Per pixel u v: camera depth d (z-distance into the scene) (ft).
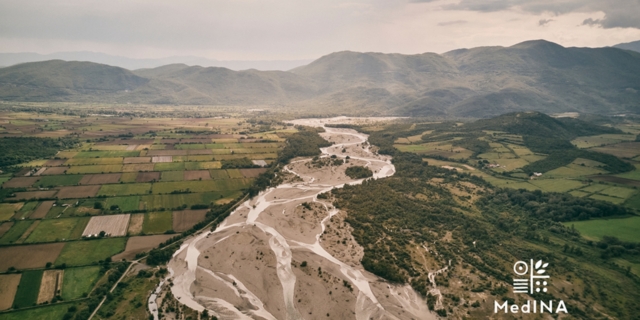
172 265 476.54
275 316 382.42
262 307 396.16
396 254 492.13
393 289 426.10
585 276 434.30
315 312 386.93
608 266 454.40
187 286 433.07
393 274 444.55
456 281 433.89
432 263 472.85
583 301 391.24
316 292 418.10
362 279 445.37
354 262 483.10
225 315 382.83
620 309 375.86
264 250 508.12
